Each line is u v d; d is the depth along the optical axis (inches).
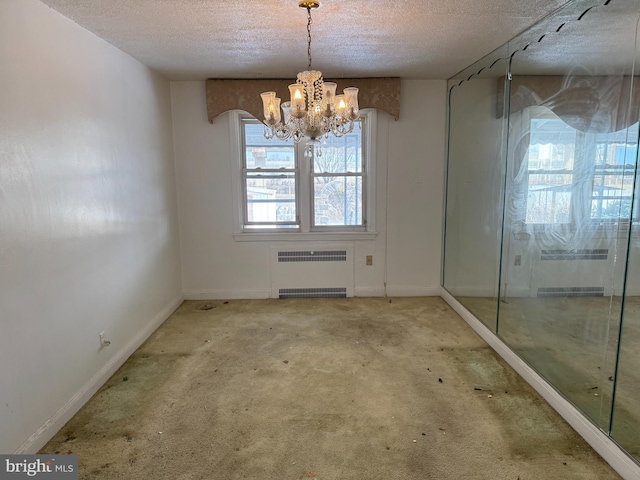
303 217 176.2
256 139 173.3
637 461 71.4
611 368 80.8
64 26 92.1
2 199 72.4
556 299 99.2
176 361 121.3
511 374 112.7
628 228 77.4
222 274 179.2
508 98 121.7
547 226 102.5
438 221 177.5
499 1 88.4
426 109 169.3
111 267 113.6
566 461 78.4
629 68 74.7
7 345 73.4
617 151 79.4
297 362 120.1
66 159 92.1
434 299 178.5
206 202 173.8
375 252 178.9
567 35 92.7
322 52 127.1
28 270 79.0
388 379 109.9
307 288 180.9
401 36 112.0
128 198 125.1
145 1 85.4
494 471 75.9
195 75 155.6
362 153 174.7
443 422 90.8
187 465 77.8
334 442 84.3
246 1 86.8
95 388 103.5
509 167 121.9
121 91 121.3
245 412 95.0
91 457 79.7
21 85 77.5
